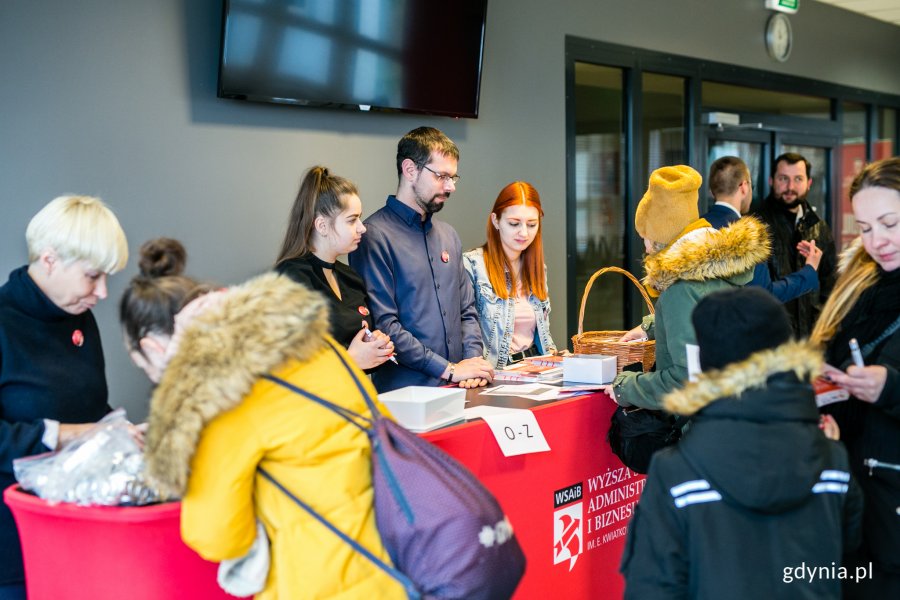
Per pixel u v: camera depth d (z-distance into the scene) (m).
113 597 1.71
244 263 3.83
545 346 3.73
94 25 3.35
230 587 1.66
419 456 1.65
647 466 2.62
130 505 1.69
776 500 1.52
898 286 2.03
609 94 5.65
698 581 1.57
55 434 1.93
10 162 3.19
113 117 3.42
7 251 3.20
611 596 2.94
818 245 5.53
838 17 7.61
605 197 5.69
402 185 3.29
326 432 1.64
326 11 3.89
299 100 3.87
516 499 2.53
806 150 7.54
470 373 3.00
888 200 1.95
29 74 3.21
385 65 4.15
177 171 3.60
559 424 2.66
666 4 5.89
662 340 2.52
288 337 1.62
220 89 3.63
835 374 1.94
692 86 6.16
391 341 3.04
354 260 3.23
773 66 6.91
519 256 3.70
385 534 1.62
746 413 1.55
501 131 4.88
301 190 2.97
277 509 1.63
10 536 1.97
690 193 2.65
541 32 5.07
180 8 3.58
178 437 1.51
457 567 1.56
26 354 2.03
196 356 1.55
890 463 1.96
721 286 2.41
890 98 8.45
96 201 2.09
